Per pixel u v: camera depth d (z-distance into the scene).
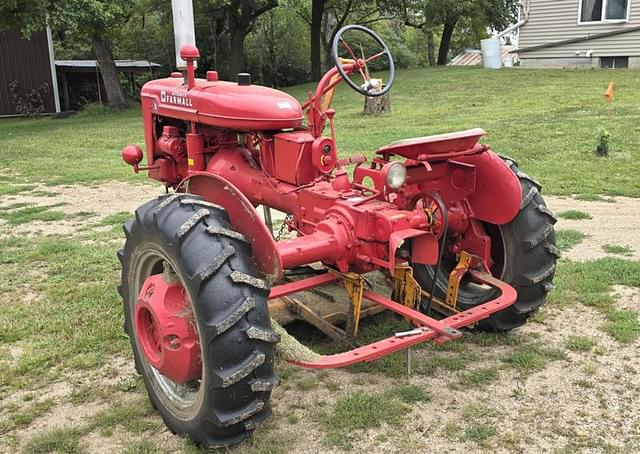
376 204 3.24
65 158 11.73
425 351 3.64
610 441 2.77
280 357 2.84
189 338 2.70
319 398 3.17
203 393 2.60
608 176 7.77
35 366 3.55
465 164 3.53
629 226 5.96
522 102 13.66
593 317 4.02
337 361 2.78
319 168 3.46
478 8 26.84
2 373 3.48
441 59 30.81
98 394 3.27
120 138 14.53
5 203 7.96
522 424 2.91
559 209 6.62
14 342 3.88
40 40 24.38
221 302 2.49
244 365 2.50
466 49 53.16
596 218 6.27
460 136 3.15
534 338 3.77
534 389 3.21
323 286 4.12
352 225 3.19
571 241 5.53
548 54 18.84
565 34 18.25
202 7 24.23
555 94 14.16
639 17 16.77
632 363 3.44
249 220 2.69
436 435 2.84
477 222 3.72
